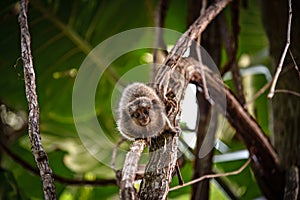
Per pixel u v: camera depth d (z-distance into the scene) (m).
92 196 4.41
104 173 4.10
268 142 2.91
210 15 2.59
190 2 3.19
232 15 3.10
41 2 3.70
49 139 4.18
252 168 2.98
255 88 4.33
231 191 3.56
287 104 3.13
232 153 4.14
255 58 4.41
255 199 4.33
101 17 3.82
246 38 4.28
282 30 3.21
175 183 4.18
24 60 2.40
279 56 3.20
